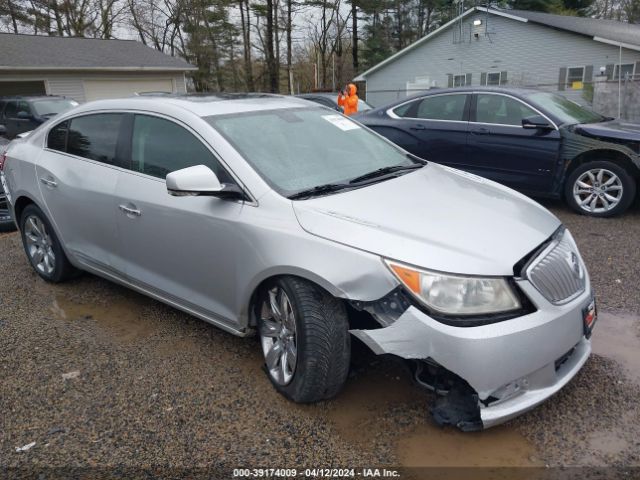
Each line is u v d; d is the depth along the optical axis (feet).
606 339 11.71
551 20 80.94
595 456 8.29
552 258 8.98
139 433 9.10
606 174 20.86
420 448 8.56
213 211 10.31
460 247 8.52
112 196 12.35
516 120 22.21
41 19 106.83
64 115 14.66
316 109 13.37
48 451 8.73
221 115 11.48
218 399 9.95
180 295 11.61
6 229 22.33
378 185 10.77
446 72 89.81
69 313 13.85
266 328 10.18
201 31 117.50
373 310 8.32
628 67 71.92
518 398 8.38
